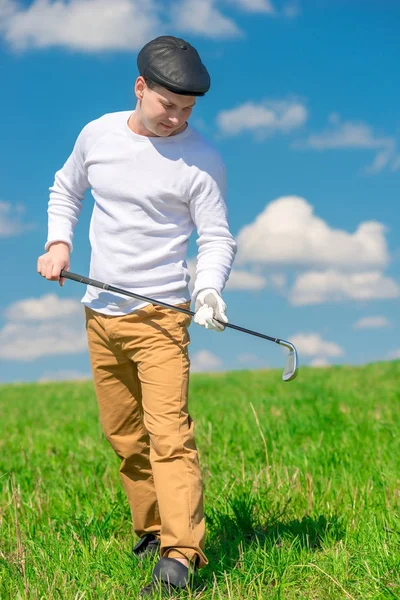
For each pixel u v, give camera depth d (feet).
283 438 22.65
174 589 11.25
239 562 12.73
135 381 12.92
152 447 11.92
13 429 31.76
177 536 11.39
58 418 35.27
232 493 16.40
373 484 16.65
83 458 22.33
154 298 12.16
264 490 16.58
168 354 12.00
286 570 12.32
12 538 14.75
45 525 15.67
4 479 19.88
